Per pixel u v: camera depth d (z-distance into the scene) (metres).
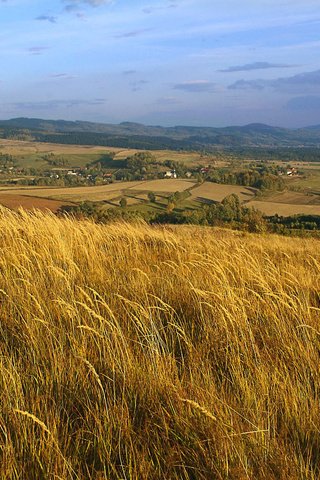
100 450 2.21
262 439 2.34
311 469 2.13
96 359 3.05
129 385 2.77
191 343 3.45
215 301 4.11
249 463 2.21
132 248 7.09
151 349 3.12
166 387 2.72
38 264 5.00
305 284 5.45
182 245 7.96
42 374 2.88
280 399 2.75
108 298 4.27
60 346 3.10
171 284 4.73
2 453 2.15
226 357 3.20
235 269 5.46
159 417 2.47
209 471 2.13
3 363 2.95
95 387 2.70
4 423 2.35
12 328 3.50
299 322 3.86
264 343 3.58
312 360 3.29
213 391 2.73
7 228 6.57
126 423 2.40
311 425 2.49
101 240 7.53
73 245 6.53
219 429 2.34
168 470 2.16
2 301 4.18
